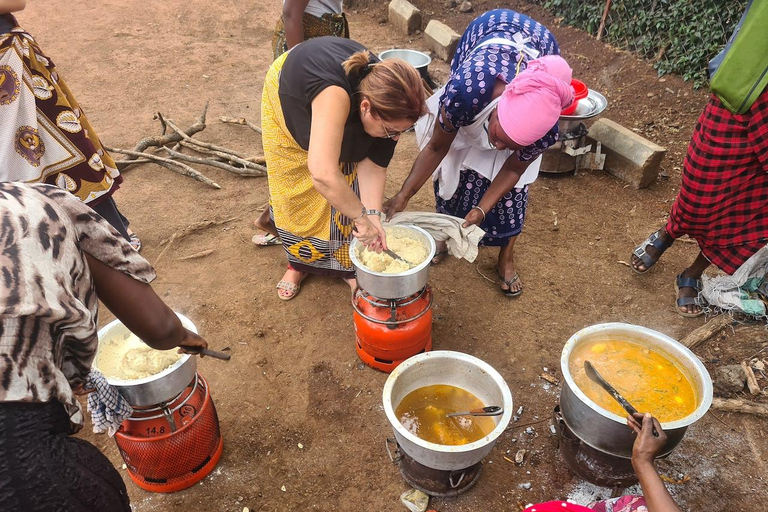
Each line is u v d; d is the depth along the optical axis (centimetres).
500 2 693
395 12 701
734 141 261
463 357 237
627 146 422
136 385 195
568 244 375
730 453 250
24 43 254
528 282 346
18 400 119
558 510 181
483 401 242
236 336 313
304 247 301
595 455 215
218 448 248
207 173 454
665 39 539
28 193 125
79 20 750
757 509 229
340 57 220
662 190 420
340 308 330
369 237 239
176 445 220
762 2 236
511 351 301
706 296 319
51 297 120
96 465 143
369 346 276
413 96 204
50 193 133
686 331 310
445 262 363
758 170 268
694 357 216
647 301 330
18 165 265
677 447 252
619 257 362
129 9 781
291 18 328
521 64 255
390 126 216
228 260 367
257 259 368
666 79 524
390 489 239
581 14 616
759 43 238
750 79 243
